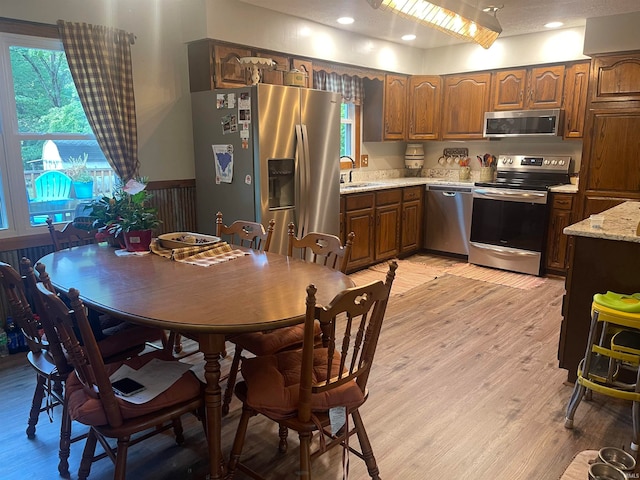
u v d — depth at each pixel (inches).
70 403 64.7
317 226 161.5
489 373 110.9
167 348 98.2
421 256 223.0
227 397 93.2
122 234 102.3
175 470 79.1
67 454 78.1
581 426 90.3
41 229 131.3
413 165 244.4
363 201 188.7
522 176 211.6
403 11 115.9
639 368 79.8
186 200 162.7
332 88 195.2
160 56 149.9
